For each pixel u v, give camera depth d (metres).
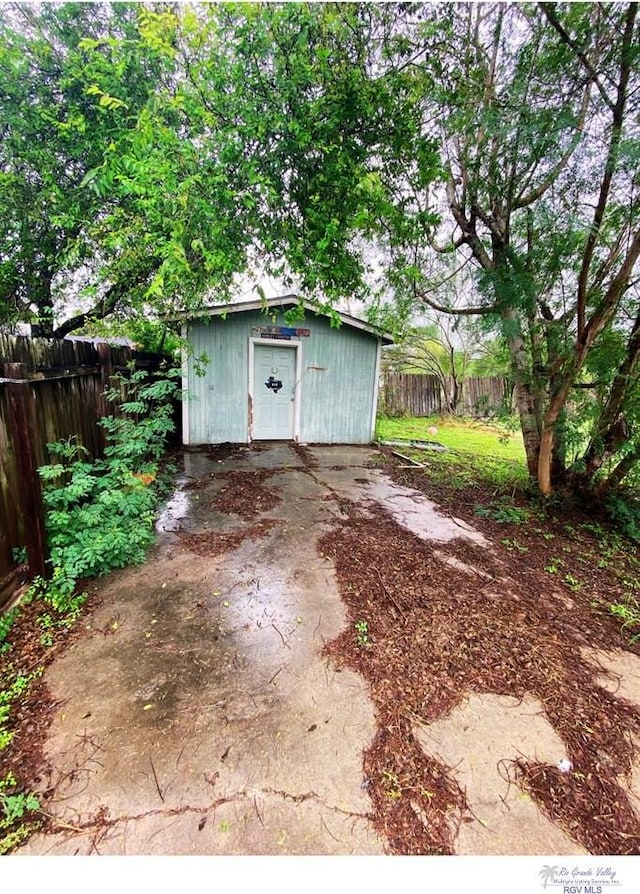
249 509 3.96
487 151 3.58
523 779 1.44
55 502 2.44
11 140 3.96
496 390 13.12
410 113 2.67
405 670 1.93
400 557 3.10
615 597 2.79
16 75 3.75
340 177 2.56
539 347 4.28
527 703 1.79
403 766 1.46
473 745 1.57
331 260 2.94
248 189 2.49
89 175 2.32
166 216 2.40
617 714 1.77
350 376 7.81
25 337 2.36
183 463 5.69
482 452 7.56
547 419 4.28
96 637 2.05
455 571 2.95
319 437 7.81
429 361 13.20
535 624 2.38
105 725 1.56
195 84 2.26
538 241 3.74
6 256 4.59
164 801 1.30
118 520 2.75
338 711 1.68
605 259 3.53
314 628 2.20
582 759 1.54
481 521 4.04
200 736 1.53
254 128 2.32
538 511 4.32
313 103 2.40
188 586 2.55
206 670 1.86
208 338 6.68
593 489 4.34
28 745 1.46
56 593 2.27
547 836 1.28
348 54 2.46
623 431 4.17
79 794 1.31
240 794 1.34
